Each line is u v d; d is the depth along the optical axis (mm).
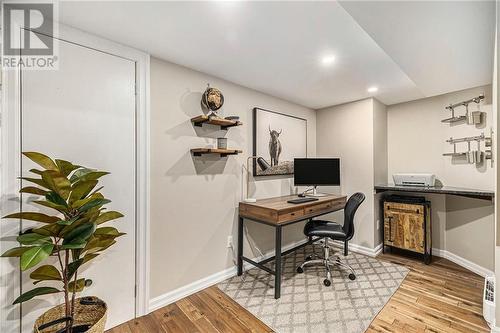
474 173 2730
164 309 2012
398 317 1885
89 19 1522
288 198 2986
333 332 1730
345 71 2318
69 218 1328
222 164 2518
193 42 1794
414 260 3008
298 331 1746
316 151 3836
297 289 2314
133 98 1894
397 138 3520
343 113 3488
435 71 2311
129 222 1874
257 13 1447
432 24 1544
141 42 1800
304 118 3617
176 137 2150
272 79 2531
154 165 2008
